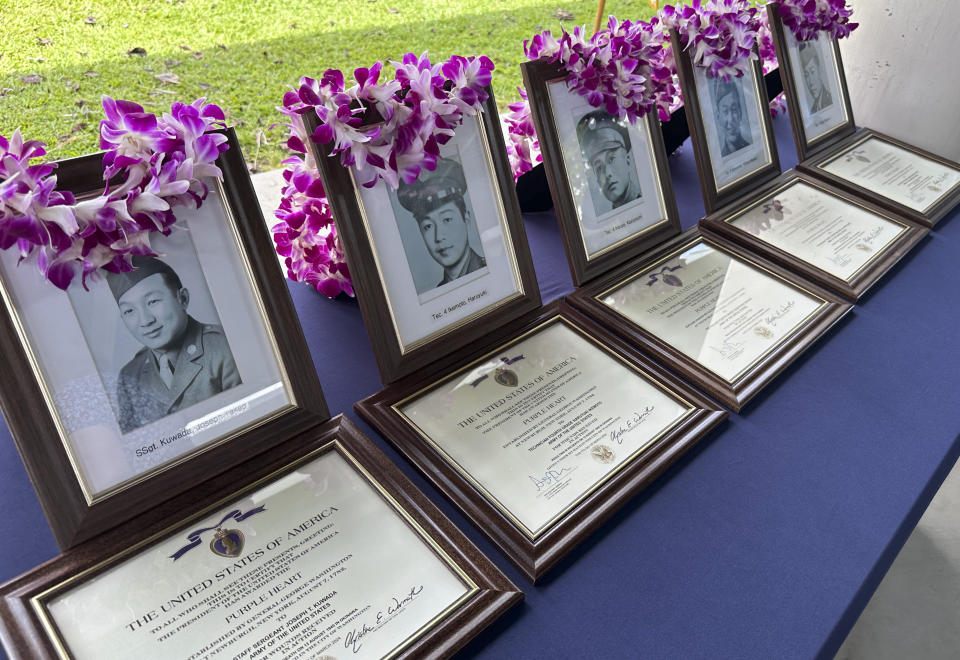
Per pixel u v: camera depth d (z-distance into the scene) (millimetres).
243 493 778
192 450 783
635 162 1254
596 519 830
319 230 1144
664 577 793
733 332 1131
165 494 758
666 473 922
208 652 658
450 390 960
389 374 947
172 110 744
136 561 710
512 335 1043
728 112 1424
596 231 1197
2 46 3082
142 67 3160
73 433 719
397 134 921
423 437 888
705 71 1369
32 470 693
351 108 895
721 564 812
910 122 1907
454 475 850
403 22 3863
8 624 641
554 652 714
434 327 997
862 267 1321
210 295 797
